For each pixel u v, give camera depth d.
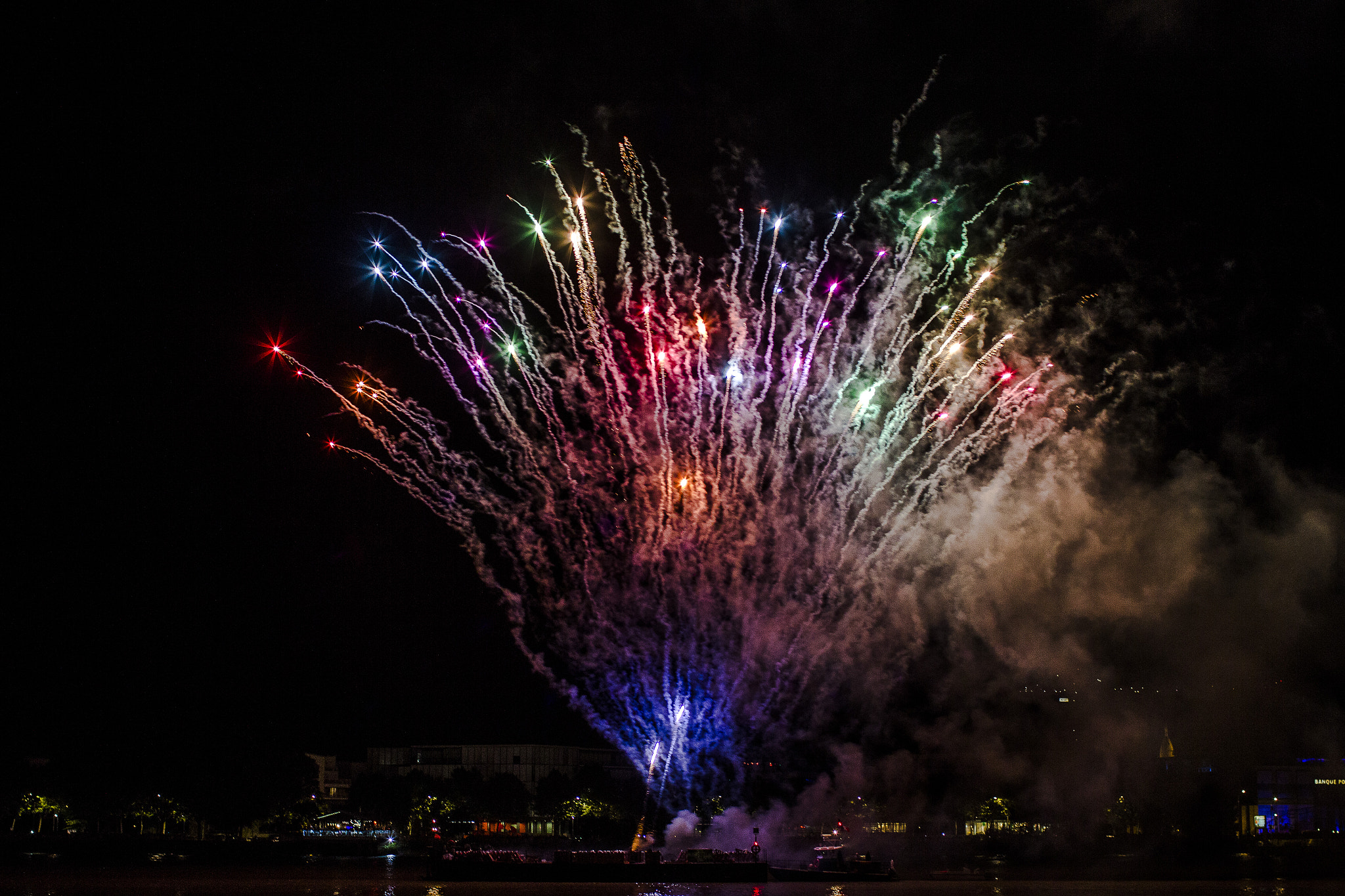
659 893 79.81
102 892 80.94
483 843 145.88
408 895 78.00
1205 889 87.31
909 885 90.25
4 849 140.62
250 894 78.50
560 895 78.44
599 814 184.00
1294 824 122.06
